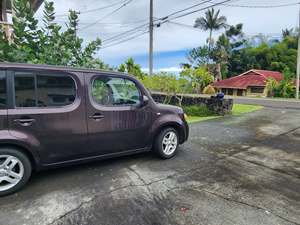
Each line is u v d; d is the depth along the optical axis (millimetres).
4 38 5457
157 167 4168
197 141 5957
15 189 3137
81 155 3615
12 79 3041
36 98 3189
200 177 3764
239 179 3703
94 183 3504
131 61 20266
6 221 2578
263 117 9852
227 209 2854
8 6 9695
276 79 33094
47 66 3311
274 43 42844
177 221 2613
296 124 8117
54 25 5945
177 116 4711
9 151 3039
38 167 3287
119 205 2924
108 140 3836
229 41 42125
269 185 3500
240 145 5602
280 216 2719
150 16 17234
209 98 10922
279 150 5211
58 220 2611
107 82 3852
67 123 3396
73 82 3482
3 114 2943
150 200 3047
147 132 4297
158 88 12914
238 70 43000
